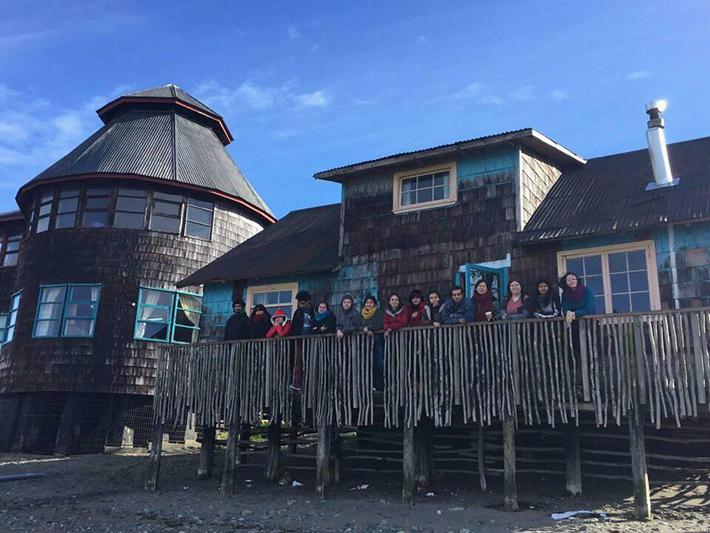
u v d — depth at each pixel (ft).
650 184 43.73
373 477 44.47
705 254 37.55
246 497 40.93
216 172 76.84
